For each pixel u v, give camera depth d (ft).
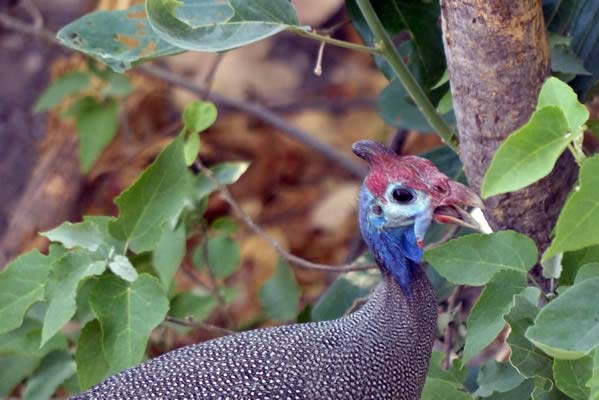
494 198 14.74
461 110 14.71
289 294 15.34
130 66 14.87
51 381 15.12
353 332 14.71
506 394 14.71
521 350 14.47
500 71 14.62
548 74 14.66
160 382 14.67
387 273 14.74
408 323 14.71
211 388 14.66
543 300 14.64
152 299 14.79
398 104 15.31
